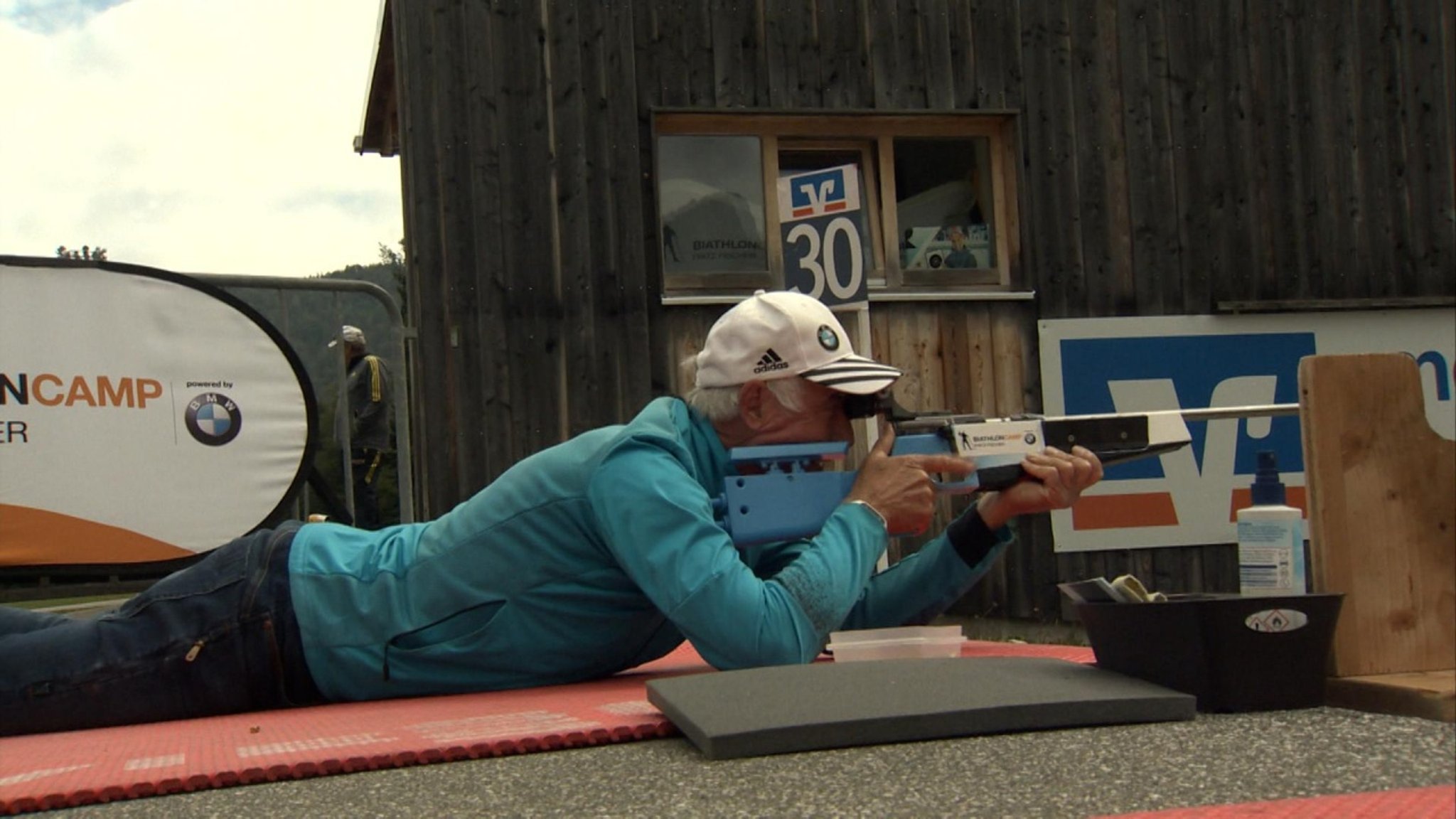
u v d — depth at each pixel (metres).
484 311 7.07
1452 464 2.10
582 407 7.17
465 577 2.61
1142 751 1.73
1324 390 2.07
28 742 2.32
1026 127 7.91
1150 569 8.09
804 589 2.43
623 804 1.56
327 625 2.58
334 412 5.43
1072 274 7.97
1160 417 2.73
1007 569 7.91
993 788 1.56
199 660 2.52
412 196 7.04
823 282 5.08
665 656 3.16
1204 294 8.17
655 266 7.34
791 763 1.72
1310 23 8.43
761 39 7.51
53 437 4.67
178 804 1.68
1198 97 8.22
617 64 7.32
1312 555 2.10
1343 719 1.91
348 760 1.82
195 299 4.94
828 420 2.68
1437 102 8.61
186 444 4.89
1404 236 8.52
